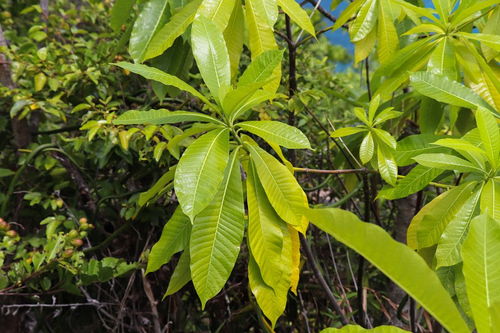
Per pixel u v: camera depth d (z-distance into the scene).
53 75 1.21
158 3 0.84
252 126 0.63
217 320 1.40
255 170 0.64
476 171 0.64
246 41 1.12
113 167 1.38
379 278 1.54
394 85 0.87
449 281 0.68
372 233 0.32
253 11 0.76
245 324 1.39
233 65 0.84
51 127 1.51
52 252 0.96
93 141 1.24
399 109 1.10
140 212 1.18
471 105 0.70
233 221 0.60
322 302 1.41
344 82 1.70
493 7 0.88
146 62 1.01
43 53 1.18
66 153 1.21
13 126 1.29
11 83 1.28
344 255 1.52
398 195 0.73
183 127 1.20
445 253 0.62
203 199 0.54
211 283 0.58
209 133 0.61
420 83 0.72
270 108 1.22
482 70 0.85
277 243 0.61
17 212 1.26
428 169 0.71
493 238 0.36
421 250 0.71
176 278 0.68
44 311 1.21
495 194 0.62
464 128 0.96
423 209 0.73
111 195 1.24
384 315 1.25
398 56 0.86
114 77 1.29
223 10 0.75
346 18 0.94
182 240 0.64
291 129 0.61
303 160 1.42
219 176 0.56
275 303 0.62
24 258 0.99
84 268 1.01
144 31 0.83
